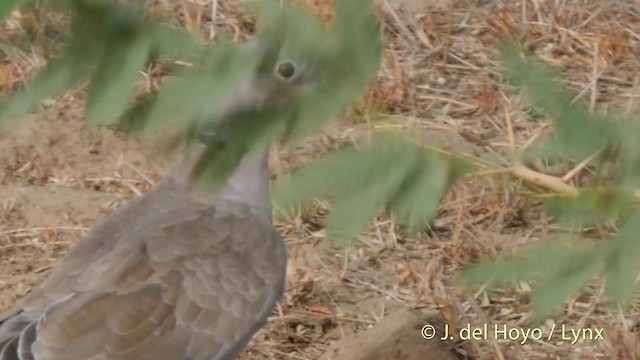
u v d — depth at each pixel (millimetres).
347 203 3312
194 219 9539
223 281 9297
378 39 3242
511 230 12398
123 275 9016
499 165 3941
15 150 14211
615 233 3506
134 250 9219
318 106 3303
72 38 3293
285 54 3270
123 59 3287
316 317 11836
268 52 3273
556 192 3906
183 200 9766
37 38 3336
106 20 3275
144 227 9469
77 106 14609
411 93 14328
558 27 15539
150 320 8883
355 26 3232
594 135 3428
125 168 13953
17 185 13859
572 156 3484
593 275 3318
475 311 11641
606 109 3801
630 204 3369
